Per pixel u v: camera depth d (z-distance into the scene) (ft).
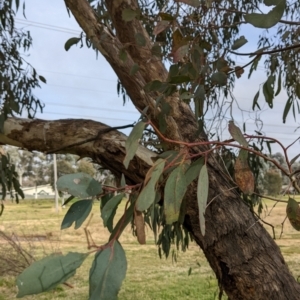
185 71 4.48
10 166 8.57
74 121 5.36
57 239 24.72
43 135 5.44
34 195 96.32
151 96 4.91
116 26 5.48
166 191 2.67
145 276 18.58
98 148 5.12
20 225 31.91
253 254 4.81
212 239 4.86
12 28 9.94
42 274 2.16
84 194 2.75
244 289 4.76
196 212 4.86
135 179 4.99
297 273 17.03
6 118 5.68
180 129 5.24
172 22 4.22
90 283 2.23
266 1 2.96
